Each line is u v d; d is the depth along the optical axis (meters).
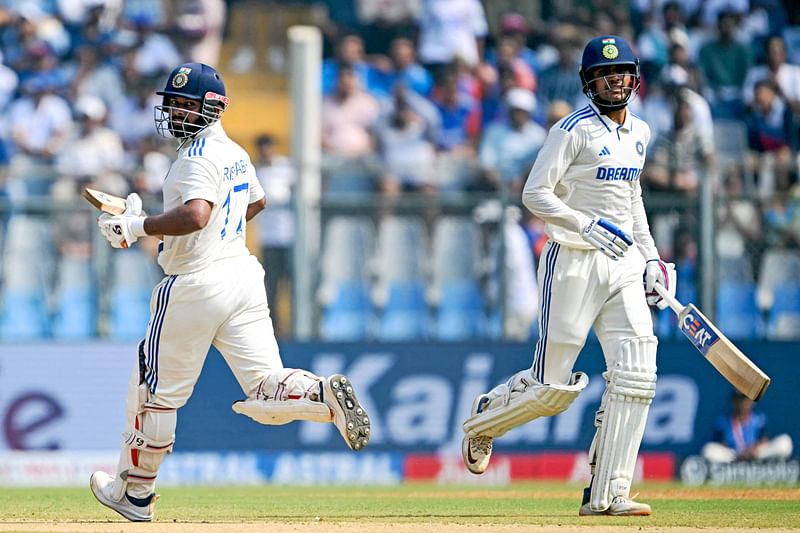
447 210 42.44
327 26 55.06
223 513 23.95
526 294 43.19
